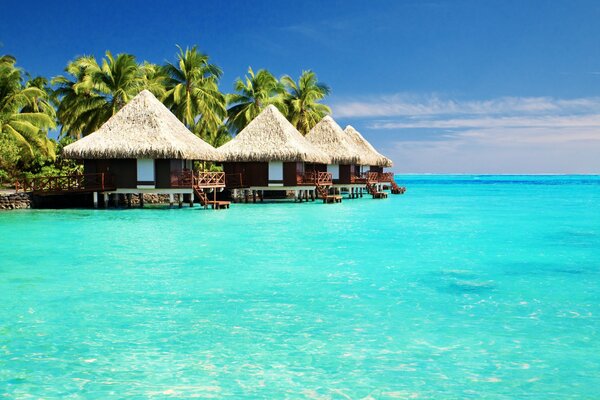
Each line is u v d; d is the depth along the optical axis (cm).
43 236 1741
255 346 693
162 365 632
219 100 4353
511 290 998
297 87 5281
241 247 1527
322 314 835
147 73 4425
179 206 3019
